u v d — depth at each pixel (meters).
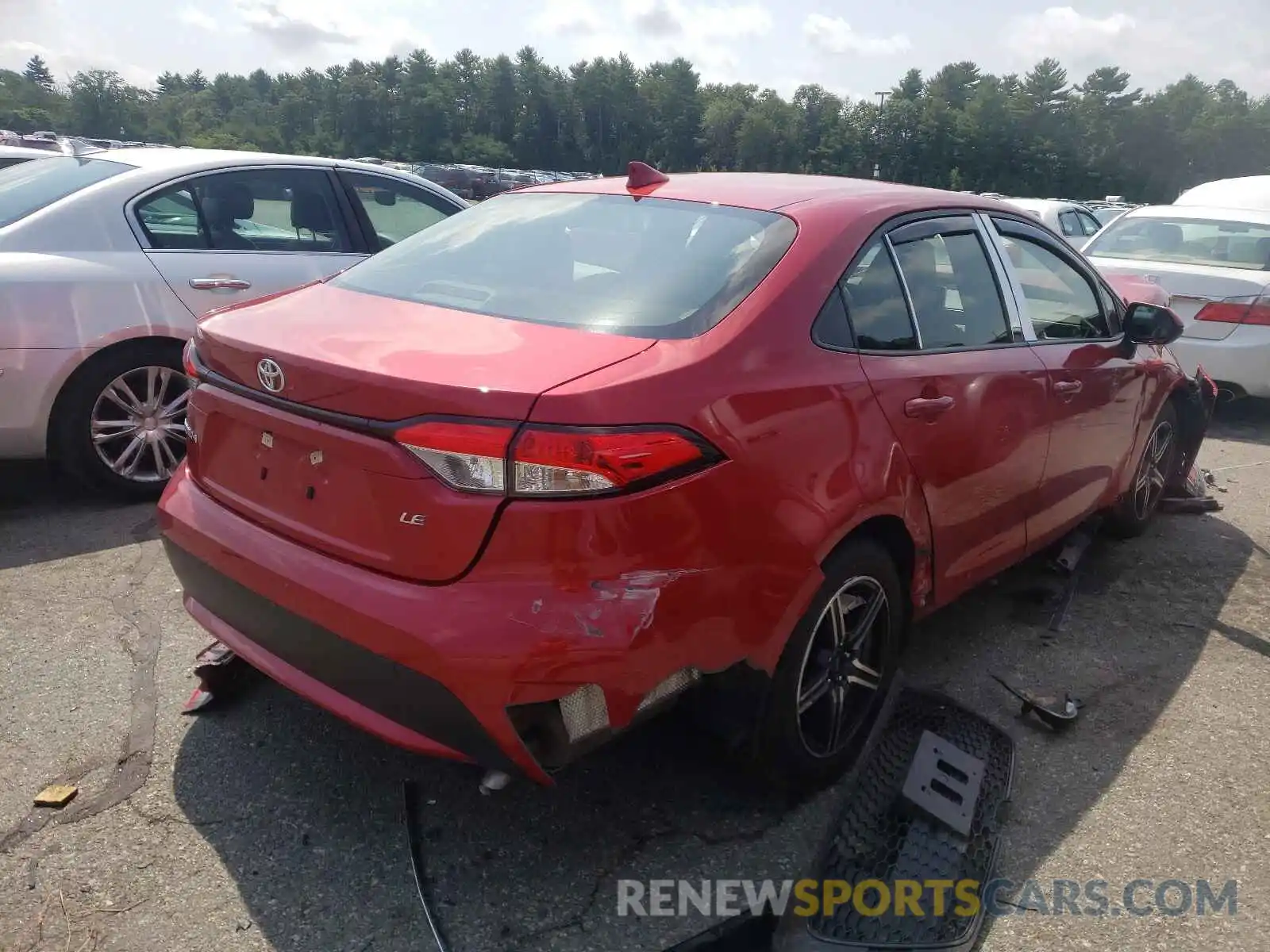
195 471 2.67
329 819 2.58
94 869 2.37
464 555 2.02
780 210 2.79
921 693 3.21
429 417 2.01
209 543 2.47
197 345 2.66
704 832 2.59
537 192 3.33
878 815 2.64
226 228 4.98
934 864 2.48
